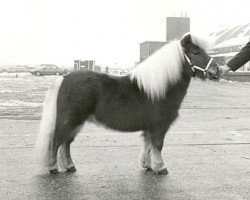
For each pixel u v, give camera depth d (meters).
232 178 6.05
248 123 12.07
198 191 5.41
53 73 54.84
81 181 5.87
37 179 5.94
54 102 6.17
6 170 6.43
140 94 6.27
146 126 6.35
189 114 14.19
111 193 5.33
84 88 6.05
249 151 8.07
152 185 5.70
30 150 7.92
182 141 9.08
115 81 6.32
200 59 6.10
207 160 7.24
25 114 13.55
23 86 28.38
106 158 7.34
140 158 6.61
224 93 24.89
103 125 6.31
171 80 6.22
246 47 5.18
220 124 11.82
